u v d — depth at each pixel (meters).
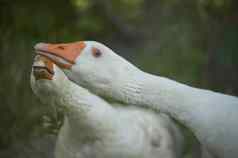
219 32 14.00
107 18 14.24
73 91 7.27
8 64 12.59
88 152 7.60
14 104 11.95
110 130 7.50
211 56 13.75
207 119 7.95
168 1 14.18
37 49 7.58
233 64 13.73
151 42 14.00
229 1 14.12
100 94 8.00
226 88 13.39
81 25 13.93
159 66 13.25
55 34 13.70
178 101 8.06
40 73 7.01
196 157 9.38
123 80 8.00
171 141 8.22
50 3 14.02
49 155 11.22
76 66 7.75
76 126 7.46
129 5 14.14
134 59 13.63
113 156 7.59
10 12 13.70
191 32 13.88
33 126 11.62
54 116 8.06
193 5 14.00
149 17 14.36
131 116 7.93
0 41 13.07
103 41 14.22
